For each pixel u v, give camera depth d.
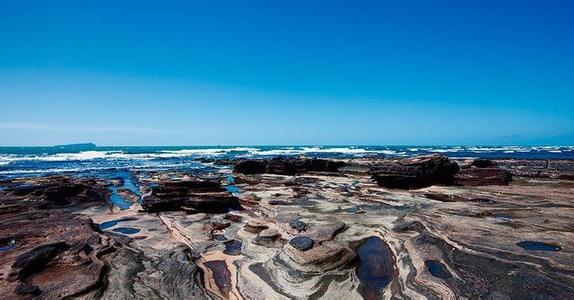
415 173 24.39
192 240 12.86
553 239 11.30
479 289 7.94
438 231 12.39
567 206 16.75
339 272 9.40
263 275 9.50
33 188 21.36
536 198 18.95
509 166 38.31
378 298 8.19
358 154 86.81
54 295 7.54
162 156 84.06
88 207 19.48
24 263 8.66
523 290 7.77
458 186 24.12
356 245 11.86
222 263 10.66
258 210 18.11
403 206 18.39
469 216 14.95
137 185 29.08
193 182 19.72
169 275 9.01
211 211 17.84
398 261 10.27
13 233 11.84
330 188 25.61
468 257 9.86
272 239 12.56
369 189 24.78
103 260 9.69
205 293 8.16
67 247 10.23
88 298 7.65
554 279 8.22
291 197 21.58
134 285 8.34
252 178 32.94
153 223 15.68
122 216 17.22
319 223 14.29
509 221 13.77
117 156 82.94
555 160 46.91
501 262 9.38
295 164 38.44
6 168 46.91
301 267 9.45
